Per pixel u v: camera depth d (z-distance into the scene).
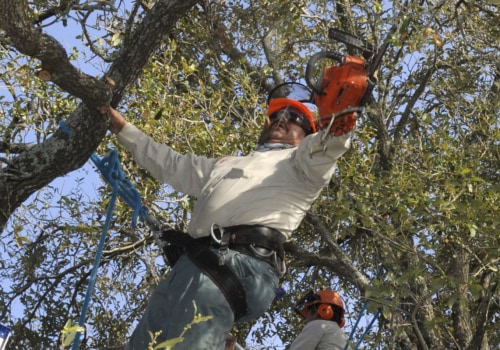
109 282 10.05
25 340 10.77
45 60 4.78
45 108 8.98
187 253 4.64
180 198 8.80
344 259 9.76
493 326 9.53
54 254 10.52
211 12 10.52
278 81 10.91
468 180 7.57
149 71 8.73
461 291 6.66
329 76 4.52
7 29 4.60
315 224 9.85
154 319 4.57
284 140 5.01
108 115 5.18
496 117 9.43
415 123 10.41
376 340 7.45
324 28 10.44
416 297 7.20
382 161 10.20
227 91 10.02
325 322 7.12
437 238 7.58
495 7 9.49
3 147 8.31
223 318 4.50
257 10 10.49
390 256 7.20
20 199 5.48
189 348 4.40
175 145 8.62
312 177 4.66
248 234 4.62
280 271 4.75
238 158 4.96
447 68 10.51
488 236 7.36
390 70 10.39
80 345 10.22
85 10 6.80
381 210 7.99
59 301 10.74
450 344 9.99
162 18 5.41
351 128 4.50
